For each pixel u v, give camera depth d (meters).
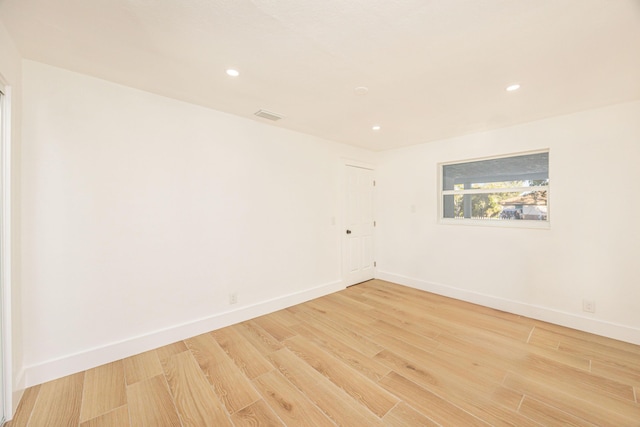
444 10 1.30
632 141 2.38
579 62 1.76
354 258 4.20
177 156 2.43
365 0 1.24
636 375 1.91
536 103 2.43
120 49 1.66
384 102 2.43
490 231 3.26
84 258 1.99
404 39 1.54
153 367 2.02
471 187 3.54
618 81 2.01
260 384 1.83
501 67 1.83
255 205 2.99
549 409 1.59
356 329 2.65
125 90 2.16
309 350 2.26
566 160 2.71
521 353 2.21
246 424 1.49
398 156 4.23
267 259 3.10
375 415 1.55
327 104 2.49
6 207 1.53
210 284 2.64
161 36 1.52
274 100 2.41
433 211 3.81
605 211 2.51
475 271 3.39
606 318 2.50
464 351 2.24
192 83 2.10
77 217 1.96
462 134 3.45
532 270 2.94
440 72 1.91
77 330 1.97
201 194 2.58
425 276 3.90
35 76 1.80
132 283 2.20
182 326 2.44
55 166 1.88
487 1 1.24
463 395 1.71
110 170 2.10
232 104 2.52
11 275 1.55
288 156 3.30
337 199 3.93
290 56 1.72
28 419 1.52
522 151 3.01
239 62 1.80
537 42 1.55
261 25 1.43
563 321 2.72
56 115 1.88
